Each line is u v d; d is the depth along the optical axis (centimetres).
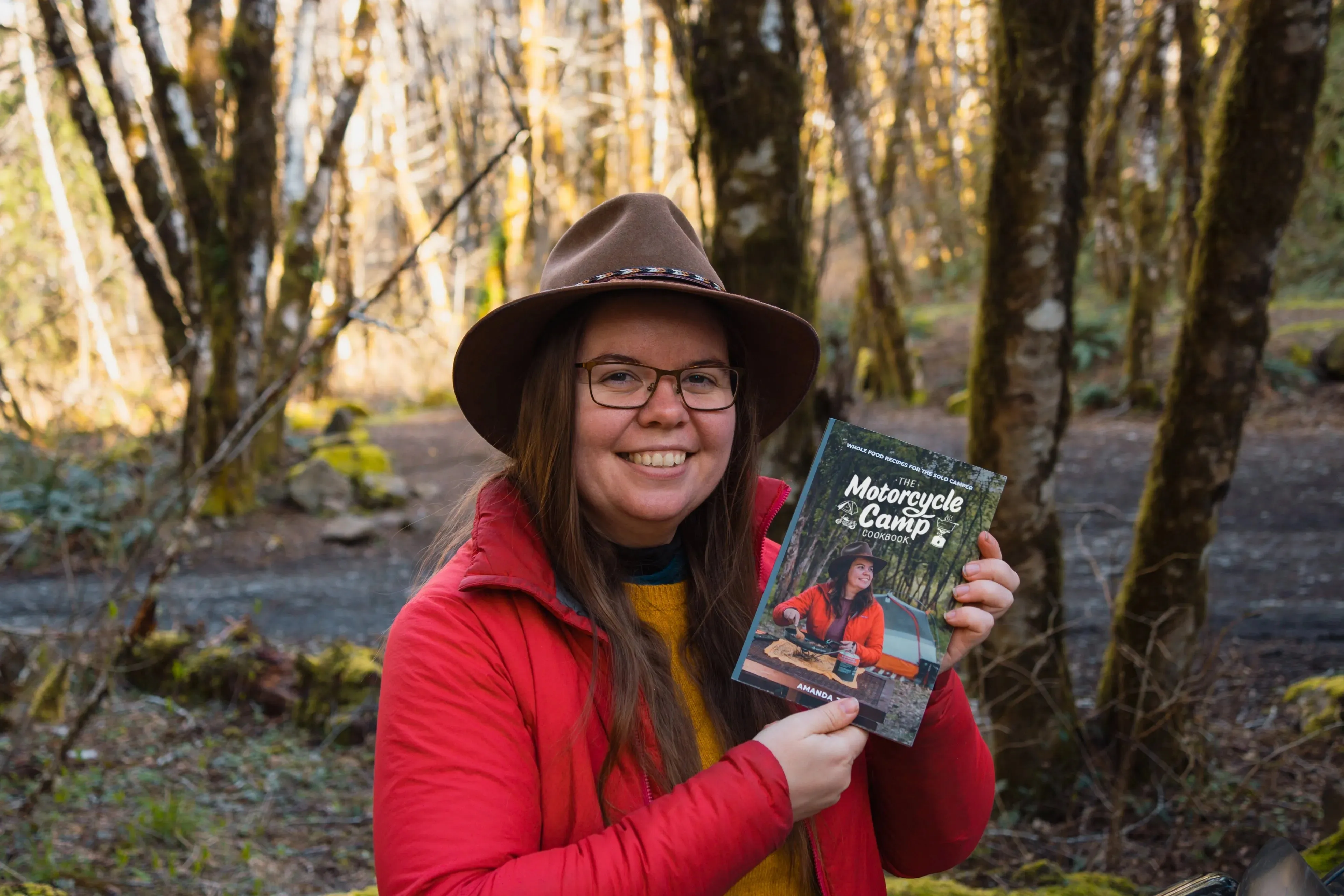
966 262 2612
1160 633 418
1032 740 415
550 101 1822
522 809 124
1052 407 402
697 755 133
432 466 1396
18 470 984
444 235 2291
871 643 134
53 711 493
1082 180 391
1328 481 1041
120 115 979
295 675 543
